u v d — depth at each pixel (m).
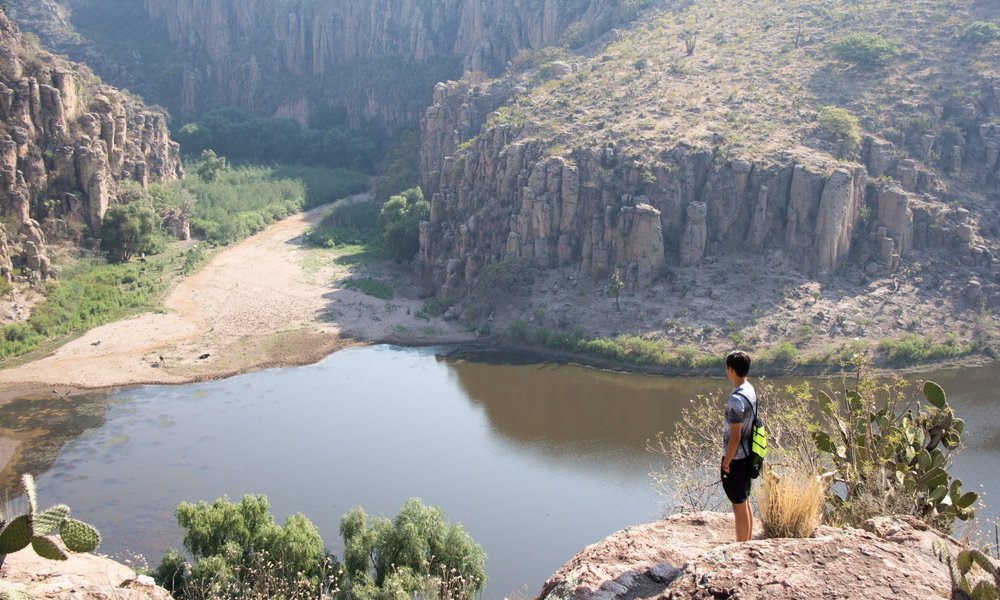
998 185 108.81
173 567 39.59
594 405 79.69
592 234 101.88
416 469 64.75
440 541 42.03
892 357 87.44
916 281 98.38
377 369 89.44
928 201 104.25
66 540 13.43
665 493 40.69
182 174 163.25
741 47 138.75
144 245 117.25
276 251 132.00
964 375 85.25
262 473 63.84
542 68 149.12
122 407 77.12
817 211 100.38
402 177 161.00
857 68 124.94
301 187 171.62
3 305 91.00
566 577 13.44
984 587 10.84
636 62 134.38
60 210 109.56
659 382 85.81
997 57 121.38
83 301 98.50
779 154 103.44
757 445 14.31
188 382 83.56
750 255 101.38
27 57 112.12
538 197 105.06
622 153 104.81
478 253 111.44
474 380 86.56
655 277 99.25
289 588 32.97
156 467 64.81
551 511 57.75
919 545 12.77
